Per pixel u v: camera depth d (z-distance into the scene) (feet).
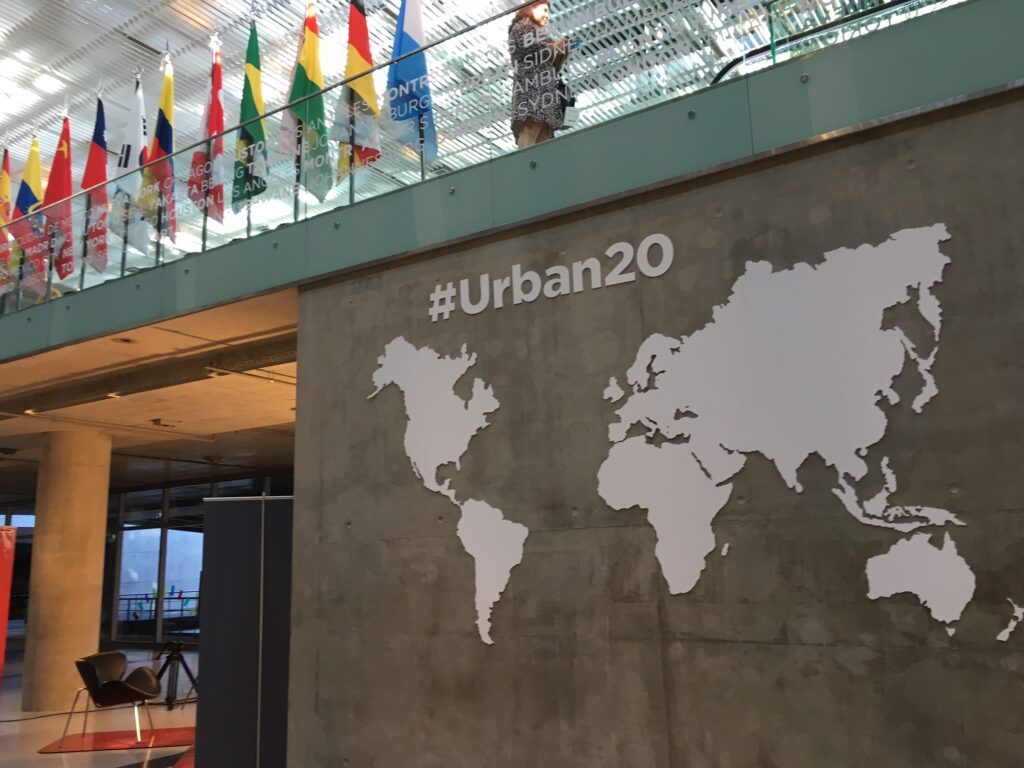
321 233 19.99
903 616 11.98
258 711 18.97
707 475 13.87
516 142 18.13
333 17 31.09
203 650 19.66
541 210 16.61
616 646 14.25
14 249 28.37
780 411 13.38
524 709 14.97
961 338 12.16
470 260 17.38
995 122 12.38
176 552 66.69
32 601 37.11
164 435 41.73
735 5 15.44
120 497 71.20
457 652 15.90
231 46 33.50
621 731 13.96
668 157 15.28
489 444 16.31
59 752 26.50
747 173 14.39
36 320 26.91
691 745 13.30
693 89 15.76
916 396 12.35
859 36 13.76
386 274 18.62
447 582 16.30
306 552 18.37
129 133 32.27
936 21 13.10
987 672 11.32
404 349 17.92
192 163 24.09
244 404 34.06
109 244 25.67
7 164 38.83
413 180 19.54
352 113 20.89
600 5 16.99
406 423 17.53
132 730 29.94
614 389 15.07
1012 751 11.01
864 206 13.20
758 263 14.01
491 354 16.66
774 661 12.83
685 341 14.47
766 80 14.49
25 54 34.01
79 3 30.81
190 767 23.66
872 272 12.98
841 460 12.76
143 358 27.61
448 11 28.37
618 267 15.43
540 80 17.61
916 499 12.12
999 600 11.36
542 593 15.16
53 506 38.01
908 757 11.68
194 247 23.50
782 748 12.57
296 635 18.10
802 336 13.39
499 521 15.89
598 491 14.90
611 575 14.52
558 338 15.89
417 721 16.12
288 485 63.16
